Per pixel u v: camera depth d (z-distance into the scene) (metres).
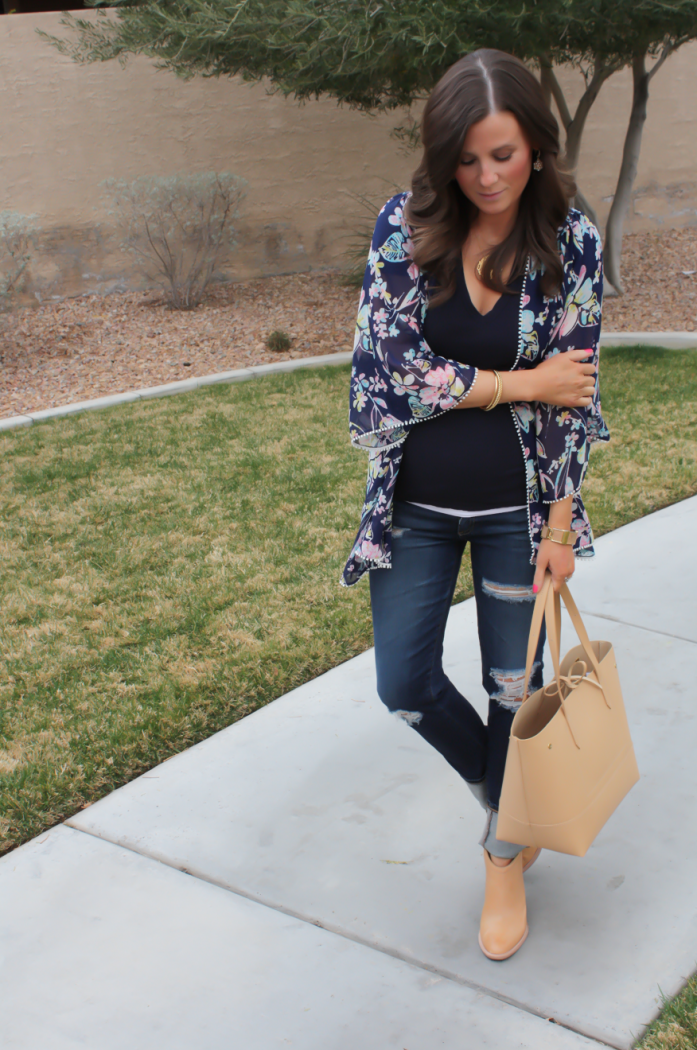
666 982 1.93
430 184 1.72
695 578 3.85
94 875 2.40
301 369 8.20
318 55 7.09
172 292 10.44
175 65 8.62
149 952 2.14
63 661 3.52
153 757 2.92
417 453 1.92
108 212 10.77
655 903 2.17
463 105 1.62
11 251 9.84
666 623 3.50
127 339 9.56
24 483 5.60
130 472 5.69
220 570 4.22
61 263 10.78
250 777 2.77
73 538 4.71
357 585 3.97
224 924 2.21
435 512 1.96
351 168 11.65
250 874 2.38
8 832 2.60
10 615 3.92
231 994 2.01
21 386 8.29
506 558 1.97
